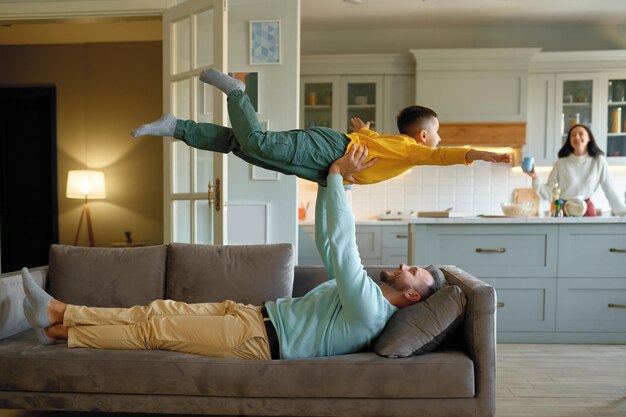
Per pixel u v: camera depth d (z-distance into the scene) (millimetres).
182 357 2139
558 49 6102
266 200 4223
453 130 5727
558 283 4051
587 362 3566
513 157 6062
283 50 4191
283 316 2221
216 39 3391
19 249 6594
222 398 2102
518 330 4074
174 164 3818
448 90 5727
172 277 2752
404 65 5895
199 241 3633
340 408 2062
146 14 3980
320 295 2270
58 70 6469
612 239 4027
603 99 5719
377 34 6227
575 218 4012
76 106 6457
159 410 2123
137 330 2248
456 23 6023
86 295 2732
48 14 4066
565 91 5785
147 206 6414
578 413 2682
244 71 4219
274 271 2688
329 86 6000
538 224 4059
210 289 2674
